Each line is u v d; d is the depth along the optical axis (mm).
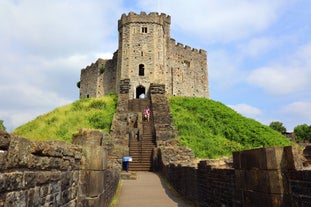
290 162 3982
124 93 30281
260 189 4344
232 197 5418
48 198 3555
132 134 21031
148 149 19156
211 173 6891
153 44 38219
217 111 27516
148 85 36625
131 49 37719
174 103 29359
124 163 17500
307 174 3580
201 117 25609
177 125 22812
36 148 3148
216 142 20609
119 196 9844
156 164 17344
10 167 2539
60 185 4074
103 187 5992
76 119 24375
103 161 5949
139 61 37375
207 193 7199
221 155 17891
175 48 44094
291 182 3924
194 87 45688
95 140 9273
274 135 23625
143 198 9539
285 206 3939
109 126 22797
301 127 50344
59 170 4039
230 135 22781
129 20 38844
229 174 5629
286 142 22344
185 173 9703
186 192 9445
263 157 4289
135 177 14141
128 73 36812
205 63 49000
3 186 2402
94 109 27531
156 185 12320
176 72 43219
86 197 5195
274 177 4074
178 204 8641
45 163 3445
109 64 44562
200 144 19203
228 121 25250
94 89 45875
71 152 4676
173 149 16297
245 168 4859
